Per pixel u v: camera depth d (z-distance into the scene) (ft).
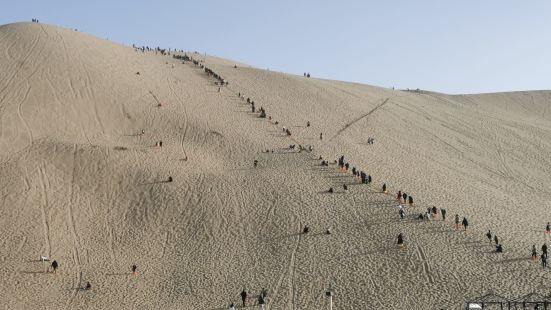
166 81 289.74
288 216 176.86
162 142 228.02
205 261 158.51
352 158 224.74
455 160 245.45
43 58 277.64
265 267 153.17
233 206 184.65
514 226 175.94
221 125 245.86
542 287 136.36
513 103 388.16
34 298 142.51
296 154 222.07
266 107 275.39
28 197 186.50
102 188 195.72
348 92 326.24
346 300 136.56
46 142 216.95
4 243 165.37
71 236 171.83
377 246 159.02
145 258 162.09
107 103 251.80
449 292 136.98
